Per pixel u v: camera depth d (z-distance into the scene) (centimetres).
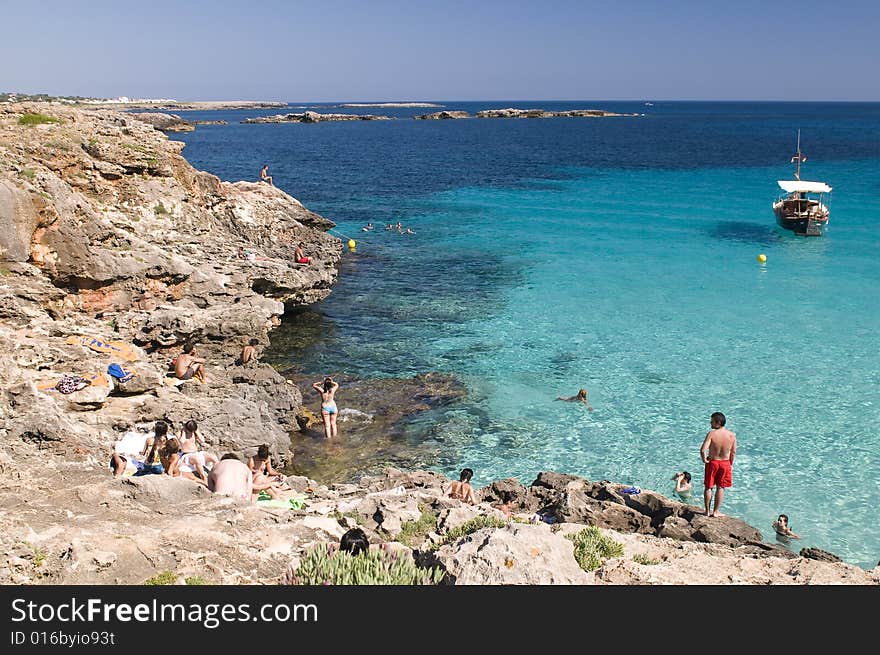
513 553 816
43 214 2095
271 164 9250
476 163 9475
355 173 8256
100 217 2294
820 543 1460
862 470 1739
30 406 1298
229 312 2234
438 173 8275
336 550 903
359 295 3322
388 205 5934
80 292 2194
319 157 10394
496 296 3281
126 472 1284
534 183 7338
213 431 1666
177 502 1046
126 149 2794
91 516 933
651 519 1432
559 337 2703
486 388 2244
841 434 1912
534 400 2155
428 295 3316
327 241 3797
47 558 797
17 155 2372
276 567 873
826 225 4719
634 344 2611
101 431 1500
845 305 3047
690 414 2047
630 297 3228
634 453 1845
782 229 4731
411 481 1576
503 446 1888
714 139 14075
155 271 2327
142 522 937
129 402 1672
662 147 12069
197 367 1930
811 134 15462
